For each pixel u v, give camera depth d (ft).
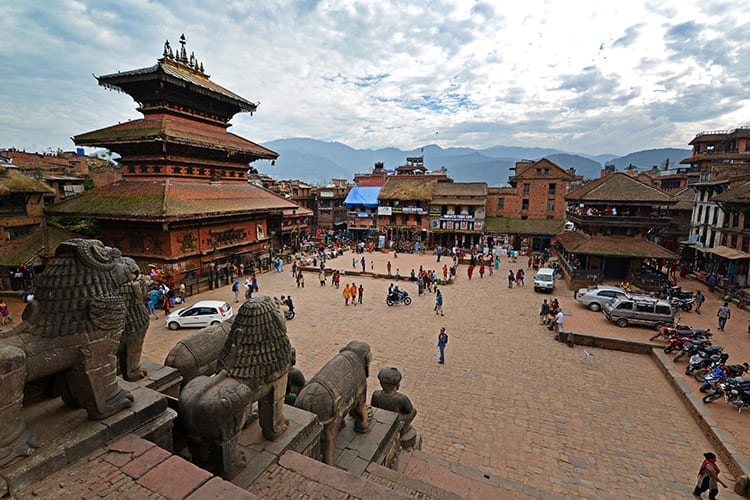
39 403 19.02
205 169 116.67
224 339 29.94
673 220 161.17
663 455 39.86
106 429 17.28
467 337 72.02
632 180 117.60
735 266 108.68
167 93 103.76
